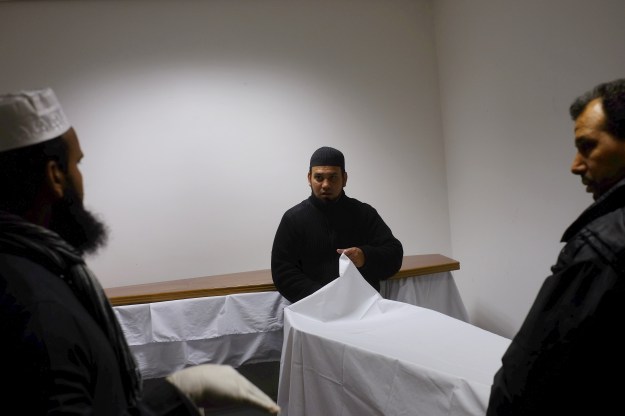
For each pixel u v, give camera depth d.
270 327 2.62
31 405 0.55
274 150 3.22
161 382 0.80
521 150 2.61
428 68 3.39
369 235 2.38
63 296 0.63
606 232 0.77
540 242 2.53
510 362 0.84
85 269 0.70
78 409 0.56
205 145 3.16
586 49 2.09
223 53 3.15
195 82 3.14
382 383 1.29
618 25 1.91
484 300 3.12
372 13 3.29
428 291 2.79
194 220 3.16
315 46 3.24
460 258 3.37
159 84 3.11
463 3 3.03
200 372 0.91
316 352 1.50
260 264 3.23
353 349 1.37
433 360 1.24
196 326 2.57
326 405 1.48
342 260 1.82
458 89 3.18
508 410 0.83
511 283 2.81
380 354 1.30
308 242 2.28
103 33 3.05
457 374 1.13
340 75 3.27
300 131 3.25
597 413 0.76
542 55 2.38
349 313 1.75
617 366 0.75
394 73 3.34
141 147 3.10
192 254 3.17
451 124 3.32
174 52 3.11
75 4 3.02
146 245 3.12
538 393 0.79
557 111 2.31
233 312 2.60
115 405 0.64
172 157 3.13
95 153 3.06
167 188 3.13
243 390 0.88
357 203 2.42
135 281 3.12
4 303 0.58
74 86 3.03
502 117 2.75
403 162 3.38
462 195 3.27
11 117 0.66
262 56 3.19
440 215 3.45
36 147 0.68
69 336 0.59
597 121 0.81
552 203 2.41
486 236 3.03
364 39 3.29
